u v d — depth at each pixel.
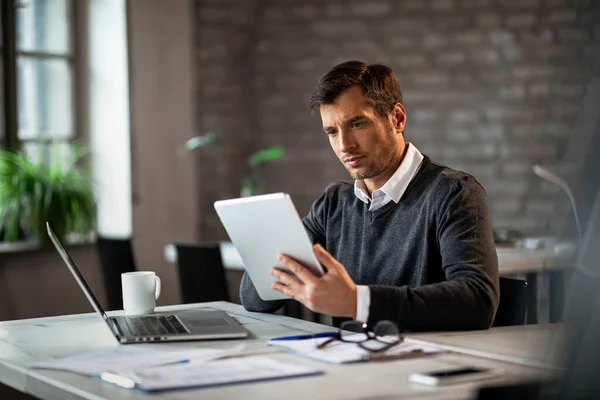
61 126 5.02
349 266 2.37
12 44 4.75
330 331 1.97
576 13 5.40
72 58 5.05
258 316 2.22
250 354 1.71
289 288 1.85
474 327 1.91
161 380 1.46
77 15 5.07
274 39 5.57
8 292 4.55
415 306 1.83
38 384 1.57
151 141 5.20
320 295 1.78
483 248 2.03
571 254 1.25
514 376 1.48
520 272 3.67
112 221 5.09
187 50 5.40
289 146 5.60
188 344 1.82
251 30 5.59
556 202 5.39
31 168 4.57
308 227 2.53
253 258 2.00
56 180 4.61
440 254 2.17
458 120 5.51
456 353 1.68
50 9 4.95
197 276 3.69
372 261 2.30
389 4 5.50
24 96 4.85
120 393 1.41
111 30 5.04
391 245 2.26
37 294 4.66
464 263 2.00
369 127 2.18
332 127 2.20
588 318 1.19
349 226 2.39
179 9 5.34
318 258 1.80
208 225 5.52
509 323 2.15
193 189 5.46
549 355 1.33
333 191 2.48
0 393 2.07
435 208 2.15
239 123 5.59
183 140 5.39
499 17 5.45
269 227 1.86
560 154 5.41
